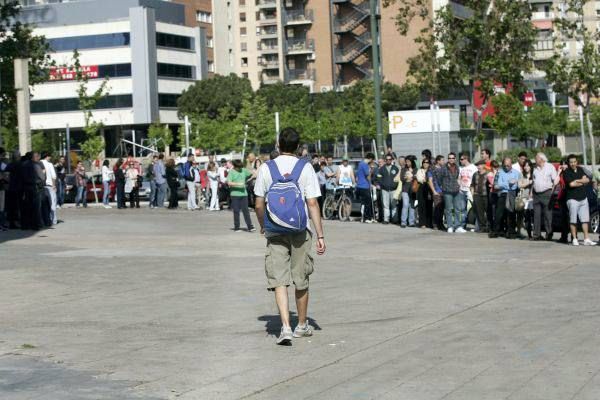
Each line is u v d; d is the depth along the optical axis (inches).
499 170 1034.1
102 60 4832.7
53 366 373.4
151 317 500.1
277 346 416.8
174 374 358.9
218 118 4500.5
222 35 5782.5
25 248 915.4
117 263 773.3
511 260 783.1
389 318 490.3
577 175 940.0
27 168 1162.0
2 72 2285.9
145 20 4783.5
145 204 2015.3
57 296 583.2
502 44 1823.3
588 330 442.3
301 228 422.9
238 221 1162.6
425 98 3949.3
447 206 1119.6
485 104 1856.5
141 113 4803.2
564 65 2143.2
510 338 424.8
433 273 697.0
